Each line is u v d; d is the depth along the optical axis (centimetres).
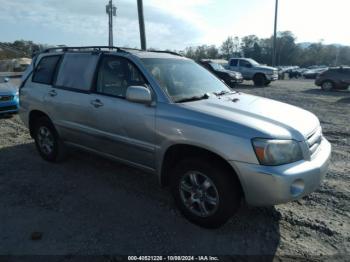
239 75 2108
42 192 427
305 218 367
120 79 409
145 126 369
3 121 859
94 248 309
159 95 368
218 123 318
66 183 455
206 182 333
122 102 395
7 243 315
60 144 514
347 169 516
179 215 370
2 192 427
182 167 345
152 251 306
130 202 401
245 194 309
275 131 308
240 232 338
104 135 421
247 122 315
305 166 311
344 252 308
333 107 1170
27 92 544
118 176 481
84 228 342
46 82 516
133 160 403
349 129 793
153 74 387
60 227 344
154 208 386
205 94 399
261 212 377
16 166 520
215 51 8300
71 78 473
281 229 346
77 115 454
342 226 352
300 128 330
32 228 341
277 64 9381
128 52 418
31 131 560
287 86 2230
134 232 336
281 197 296
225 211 322
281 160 301
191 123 330
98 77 434
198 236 330
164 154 359
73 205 392
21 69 3319
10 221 355
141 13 1389
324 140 390
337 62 9438
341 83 1812
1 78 996
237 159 302
